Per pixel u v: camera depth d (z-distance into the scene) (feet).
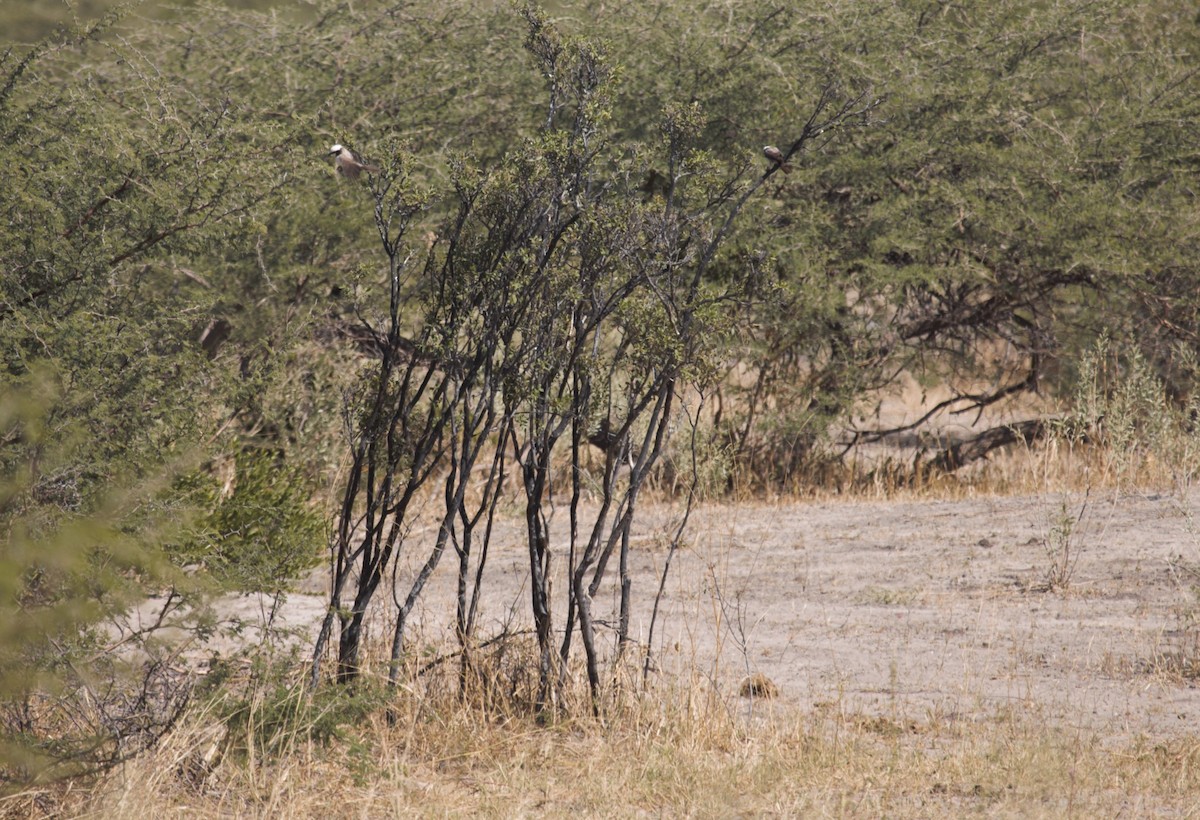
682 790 67.15
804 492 172.14
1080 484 149.48
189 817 62.64
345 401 82.38
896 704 83.76
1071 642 97.40
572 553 80.33
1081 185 180.96
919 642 99.35
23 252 83.41
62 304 82.99
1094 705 82.84
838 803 65.21
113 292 88.84
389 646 83.30
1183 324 181.27
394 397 82.23
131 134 92.53
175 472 77.51
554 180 79.92
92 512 69.67
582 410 82.43
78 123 97.25
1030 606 107.65
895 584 117.08
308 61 178.81
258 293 144.77
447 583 117.50
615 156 83.46
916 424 195.21
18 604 62.80
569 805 65.92
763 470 175.83
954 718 80.38
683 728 75.82
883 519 144.36
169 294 104.99
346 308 149.28
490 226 80.89
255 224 93.50
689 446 157.58
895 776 68.95
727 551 130.31
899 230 178.60
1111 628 100.22
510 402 79.92
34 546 62.59
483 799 65.98
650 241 79.97
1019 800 65.00
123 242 88.53
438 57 181.88
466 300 79.71
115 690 68.49
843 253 185.37
